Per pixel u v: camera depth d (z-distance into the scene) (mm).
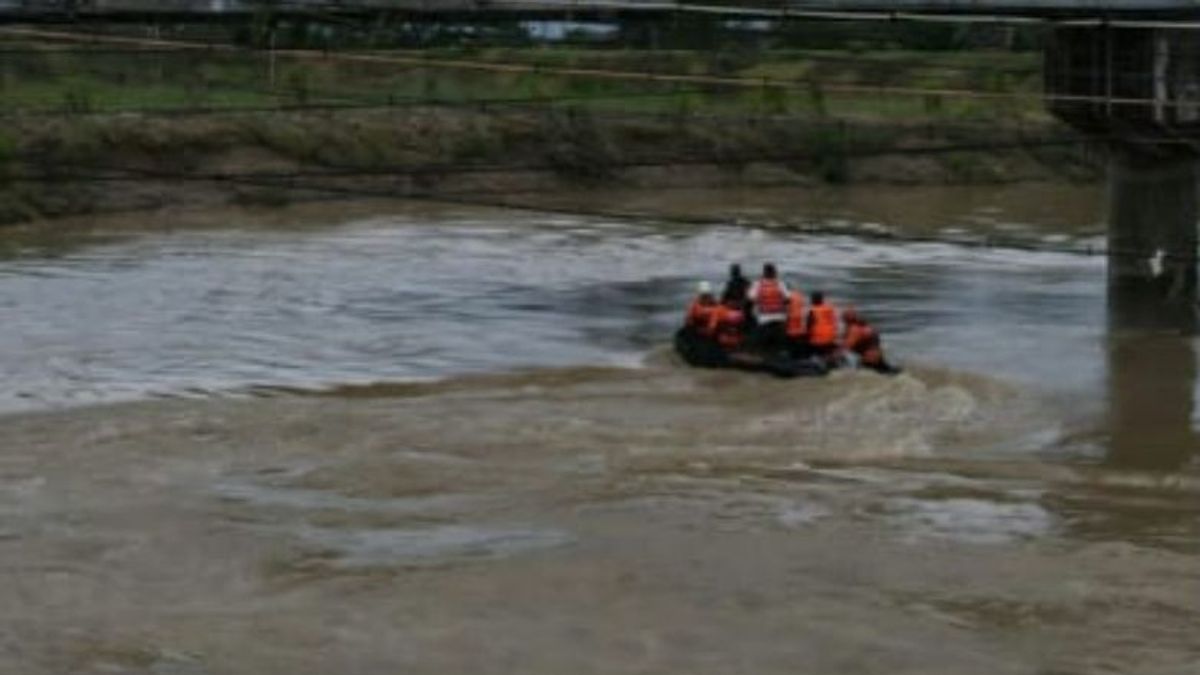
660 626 23219
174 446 32719
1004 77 88500
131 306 51844
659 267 63594
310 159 83125
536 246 69312
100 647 22328
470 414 35688
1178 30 44844
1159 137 45688
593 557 26047
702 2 47531
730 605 24047
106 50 55219
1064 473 31609
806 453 32688
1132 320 48031
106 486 29781
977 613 23828
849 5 44406
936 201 89688
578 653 22266
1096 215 83625
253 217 76688
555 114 91938
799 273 61625
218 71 85938
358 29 52500
